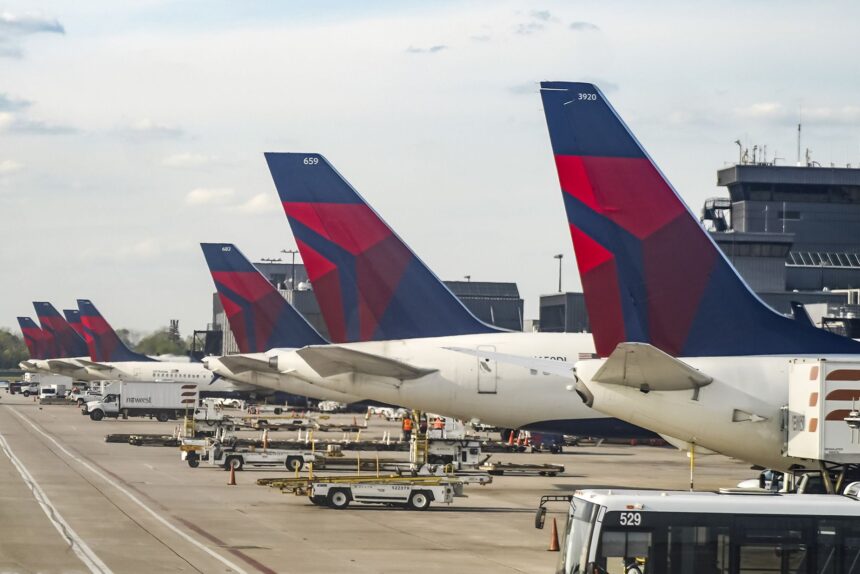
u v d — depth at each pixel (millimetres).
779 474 60688
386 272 64500
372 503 55750
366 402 99938
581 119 43344
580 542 30031
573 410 62344
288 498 59094
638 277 43438
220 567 37031
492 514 53906
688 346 43562
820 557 29469
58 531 44781
